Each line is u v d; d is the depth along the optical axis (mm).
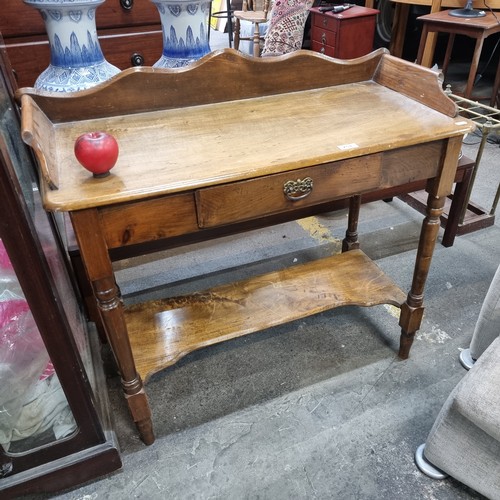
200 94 1224
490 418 894
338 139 1038
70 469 1119
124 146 1024
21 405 1065
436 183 1159
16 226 807
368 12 3230
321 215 2256
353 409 1331
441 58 4211
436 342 1534
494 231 2082
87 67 1256
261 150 998
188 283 1850
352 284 1440
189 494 1143
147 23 1866
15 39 1696
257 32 3537
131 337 1262
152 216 907
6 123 952
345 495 1129
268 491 1143
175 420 1320
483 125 1742
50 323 919
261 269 1914
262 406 1351
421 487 1140
